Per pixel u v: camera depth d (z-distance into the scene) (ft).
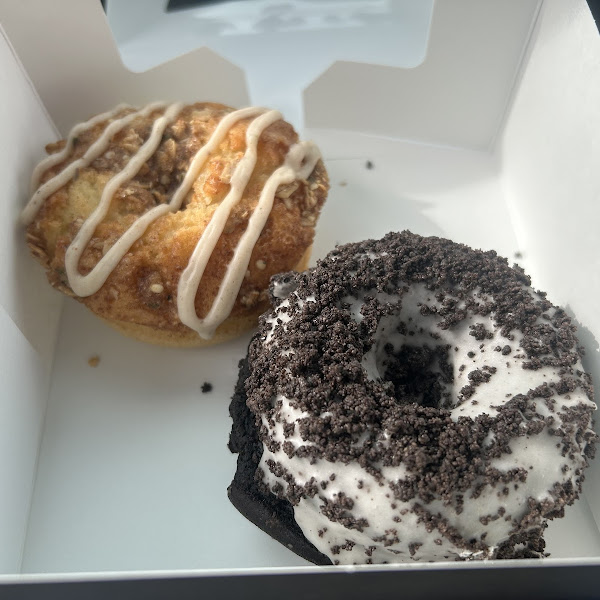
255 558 0.61
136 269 0.66
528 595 0.50
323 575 0.49
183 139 0.73
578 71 0.65
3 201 0.65
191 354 0.74
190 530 0.63
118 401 0.71
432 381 0.63
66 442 0.69
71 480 0.67
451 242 0.66
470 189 0.84
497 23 0.75
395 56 0.80
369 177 0.85
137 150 0.71
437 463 0.51
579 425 0.54
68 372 0.73
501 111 0.83
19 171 0.69
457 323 0.61
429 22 0.77
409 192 0.84
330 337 0.58
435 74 0.81
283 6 0.81
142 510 0.65
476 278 0.62
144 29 0.80
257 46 0.82
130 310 0.68
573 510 0.61
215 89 0.86
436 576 0.50
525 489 0.51
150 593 0.49
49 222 0.68
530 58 0.76
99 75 0.81
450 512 0.50
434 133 0.87
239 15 0.80
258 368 0.59
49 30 0.75
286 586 0.49
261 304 0.70
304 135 0.87
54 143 0.75
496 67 0.79
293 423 0.54
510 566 0.50
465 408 0.55
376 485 0.51
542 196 0.73
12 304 0.66
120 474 0.67
